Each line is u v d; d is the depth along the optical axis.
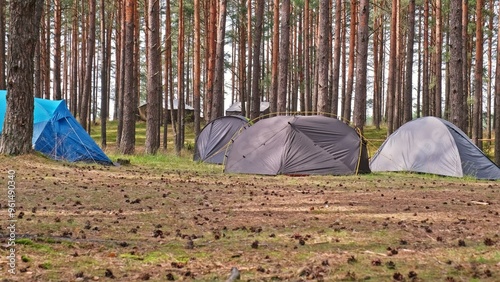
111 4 34.44
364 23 19.58
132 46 21.09
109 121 50.94
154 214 7.11
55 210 7.10
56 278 3.94
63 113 15.05
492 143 35.34
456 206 8.29
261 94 50.88
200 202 8.39
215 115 24.80
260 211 7.60
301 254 4.87
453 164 15.08
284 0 22.22
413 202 8.75
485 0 33.81
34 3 12.56
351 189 10.83
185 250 5.00
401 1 30.88
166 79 31.44
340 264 4.47
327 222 6.69
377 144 35.66
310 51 44.72
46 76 33.53
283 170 14.33
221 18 24.86
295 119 15.09
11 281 3.80
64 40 46.53
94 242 5.21
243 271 4.25
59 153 14.41
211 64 28.33
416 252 4.95
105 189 9.51
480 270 4.26
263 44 45.72
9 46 12.62
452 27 17.14
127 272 4.19
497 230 6.12
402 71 42.44
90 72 26.25
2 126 14.05
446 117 34.88
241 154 15.00
